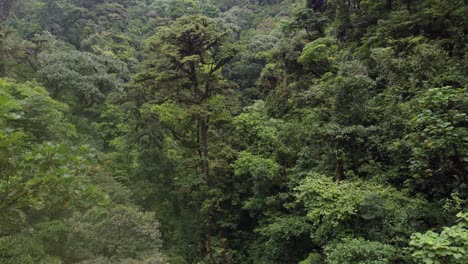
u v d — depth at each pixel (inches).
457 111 289.1
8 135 167.9
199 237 749.3
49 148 169.0
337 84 553.0
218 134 877.8
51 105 750.5
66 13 1872.5
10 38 1083.3
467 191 347.6
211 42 797.2
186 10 2191.2
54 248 404.2
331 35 1043.9
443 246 220.5
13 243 345.1
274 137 731.4
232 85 852.6
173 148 929.5
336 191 443.2
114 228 448.5
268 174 656.4
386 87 644.7
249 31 2112.5
